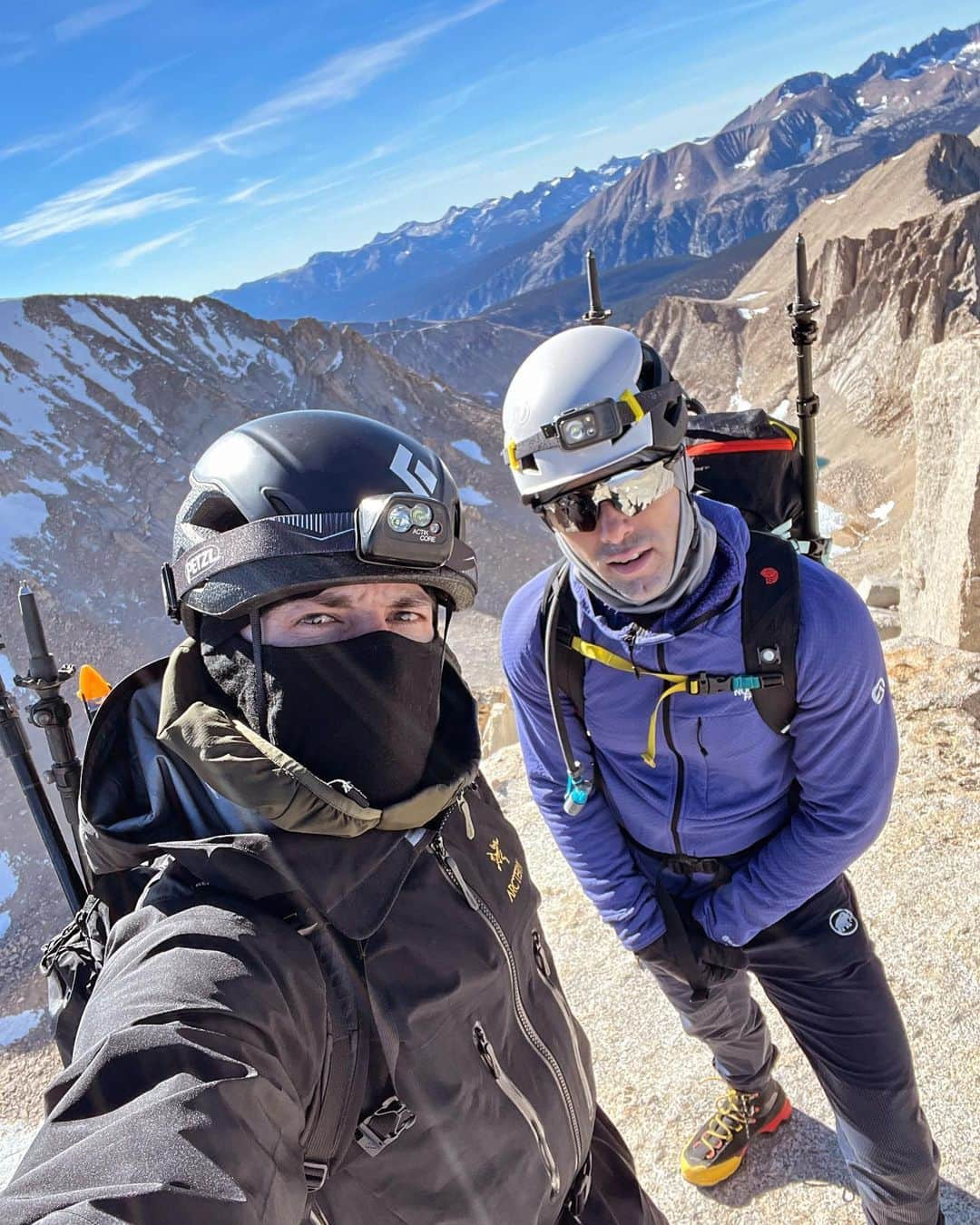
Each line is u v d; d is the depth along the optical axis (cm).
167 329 17212
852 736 204
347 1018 111
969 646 834
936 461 907
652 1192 297
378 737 123
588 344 195
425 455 141
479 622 10850
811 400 260
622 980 390
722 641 201
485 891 138
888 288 14125
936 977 330
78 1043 100
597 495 190
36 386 14988
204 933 104
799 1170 286
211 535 130
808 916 227
